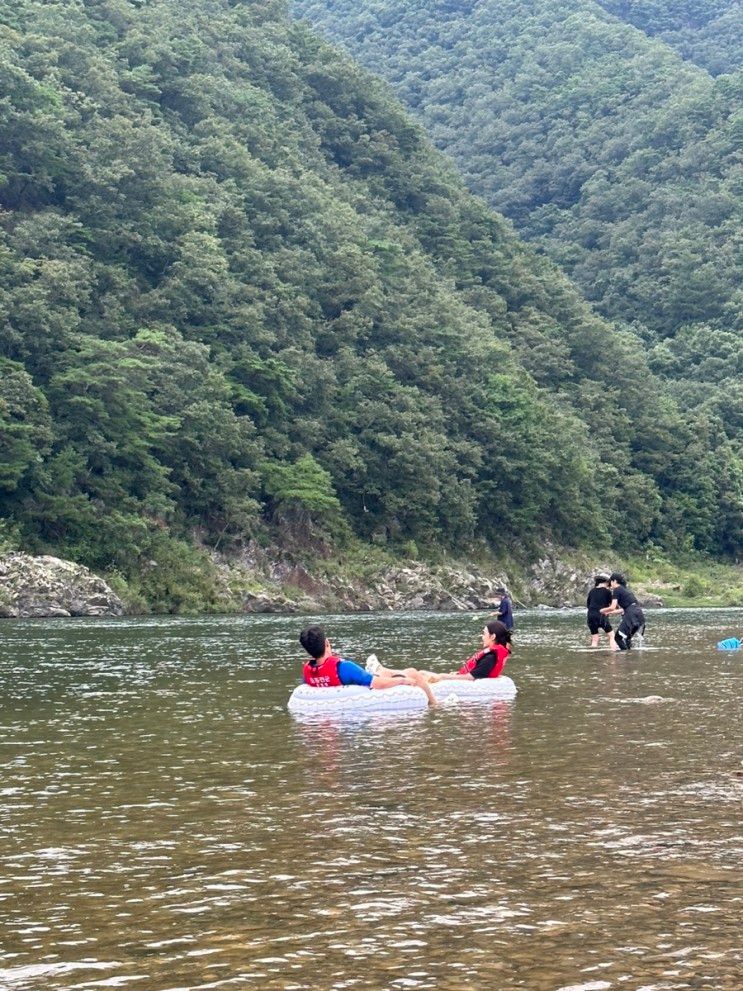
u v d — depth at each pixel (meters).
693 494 112.88
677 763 12.81
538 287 122.62
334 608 73.38
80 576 59.34
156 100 107.88
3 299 67.69
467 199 132.00
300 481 75.56
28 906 7.87
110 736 15.15
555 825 9.89
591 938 7.18
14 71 81.31
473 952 6.97
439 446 84.69
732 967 6.72
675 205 181.62
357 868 8.66
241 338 82.56
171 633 40.62
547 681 22.28
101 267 77.69
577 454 96.31
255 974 6.68
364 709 17.84
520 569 90.19
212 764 12.96
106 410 68.19
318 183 110.44
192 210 86.62
